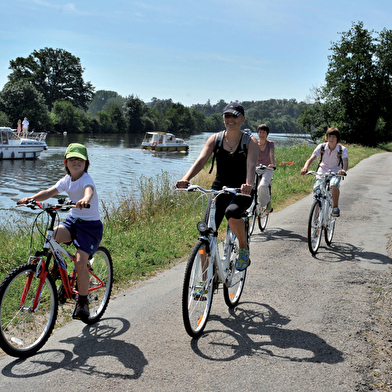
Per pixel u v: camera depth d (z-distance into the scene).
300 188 13.19
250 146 4.03
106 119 97.69
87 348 3.53
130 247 6.58
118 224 8.53
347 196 11.91
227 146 4.09
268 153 7.83
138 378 3.09
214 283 3.98
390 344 3.63
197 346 3.58
